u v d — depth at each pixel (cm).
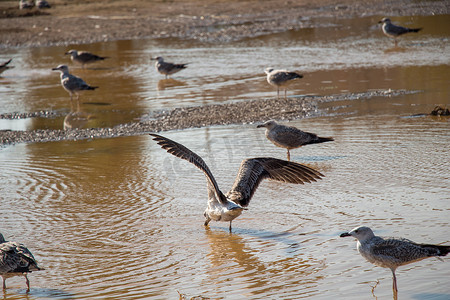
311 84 2483
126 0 5197
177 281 925
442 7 4388
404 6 4559
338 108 2062
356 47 3266
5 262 878
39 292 904
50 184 1430
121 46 3750
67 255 1036
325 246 1023
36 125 2078
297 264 964
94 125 2039
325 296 852
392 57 2931
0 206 1288
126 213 1227
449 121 1803
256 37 3784
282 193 1302
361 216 1132
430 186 1257
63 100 2459
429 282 881
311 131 1783
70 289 909
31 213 1242
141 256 1026
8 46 3931
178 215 1207
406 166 1398
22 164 1617
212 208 1015
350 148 1587
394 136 1670
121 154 1675
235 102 2248
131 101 2372
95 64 3266
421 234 1022
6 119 2189
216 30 4072
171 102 2306
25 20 4591
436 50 3030
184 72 2895
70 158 1658
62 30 4241
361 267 942
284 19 4338
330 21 4203
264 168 976
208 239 1087
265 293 871
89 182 1433
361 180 1330
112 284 921
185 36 3956
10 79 2948
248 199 980
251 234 1098
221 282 915
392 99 2142
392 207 1161
